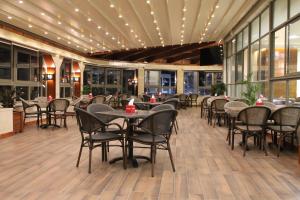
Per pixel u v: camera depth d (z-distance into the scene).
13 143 6.02
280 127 5.07
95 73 18.08
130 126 4.44
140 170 4.16
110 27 10.35
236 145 6.02
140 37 12.82
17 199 3.07
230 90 13.51
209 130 8.23
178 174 3.98
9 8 7.68
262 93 8.40
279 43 7.23
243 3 8.22
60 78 13.50
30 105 8.33
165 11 8.77
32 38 10.59
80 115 4.12
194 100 19.42
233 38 12.77
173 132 7.75
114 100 12.70
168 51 18.28
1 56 9.27
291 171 4.15
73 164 4.41
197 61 20.67
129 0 7.41
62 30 10.51
